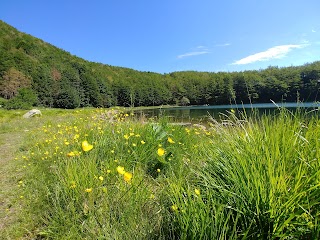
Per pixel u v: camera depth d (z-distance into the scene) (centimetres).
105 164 280
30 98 4678
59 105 7231
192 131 472
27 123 1173
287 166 158
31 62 8500
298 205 127
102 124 513
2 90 6712
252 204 145
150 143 340
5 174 369
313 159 151
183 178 226
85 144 205
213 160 207
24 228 210
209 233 136
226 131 251
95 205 208
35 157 420
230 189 163
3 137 773
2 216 246
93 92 7969
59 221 204
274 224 130
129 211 189
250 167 164
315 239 120
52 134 558
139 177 250
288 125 196
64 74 8644
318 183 132
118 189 218
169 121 500
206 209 146
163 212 180
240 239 141
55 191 239
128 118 543
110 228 170
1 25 11388
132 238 158
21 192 292
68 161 288
